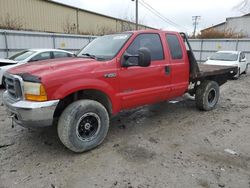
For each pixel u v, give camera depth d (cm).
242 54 1488
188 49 534
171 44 489
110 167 326
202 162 342
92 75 355
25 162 337
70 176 304
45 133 438
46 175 306
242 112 615
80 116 349
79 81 340
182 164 335
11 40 1412
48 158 349
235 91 949
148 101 457
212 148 390
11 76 342
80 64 357
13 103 333
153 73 443
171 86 486
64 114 342
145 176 305
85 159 347
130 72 405
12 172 311
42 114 314
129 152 370
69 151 371
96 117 371
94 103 364
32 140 409
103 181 294
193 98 743
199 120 535
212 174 311
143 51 365
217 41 2138
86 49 463
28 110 312
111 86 381
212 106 617
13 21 1944
